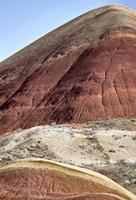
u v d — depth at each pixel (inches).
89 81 3393.2
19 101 3649.1
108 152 2095.2
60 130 2402.8
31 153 2027.6
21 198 778.8
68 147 2148.1
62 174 795.4
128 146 2167.8
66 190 775.7
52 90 3597.4
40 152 2054.6
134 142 2212.1
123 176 1530.5
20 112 3538.4
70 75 3622.0
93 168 1766.7
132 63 3523.6
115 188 771.4
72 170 800.3
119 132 2388.0
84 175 790.5
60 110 3277.6
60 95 3447.3
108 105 3171.8
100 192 758.5
